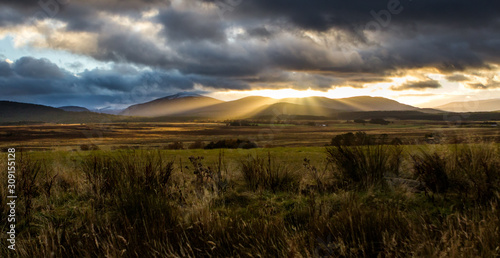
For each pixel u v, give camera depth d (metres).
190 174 6.16
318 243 2.82
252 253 2.85
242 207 4.41
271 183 5.39
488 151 4.59
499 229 2.72
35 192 5.06
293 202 4.36
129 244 2.99
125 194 4.20
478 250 2.48
